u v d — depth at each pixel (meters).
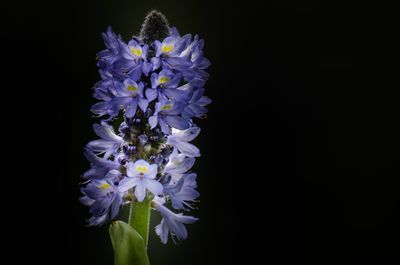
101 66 0.51
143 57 0.51
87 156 0.51
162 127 0.51
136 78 0.50
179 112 0.51
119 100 0.51
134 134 0.51
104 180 0.51
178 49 0.51
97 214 0.51
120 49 0.51
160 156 0.51
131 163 0.50
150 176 0.50
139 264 0.50
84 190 0.51
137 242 0.50
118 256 0.50
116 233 0.50
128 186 0.50
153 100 0.51
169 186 0.51
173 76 0.50
